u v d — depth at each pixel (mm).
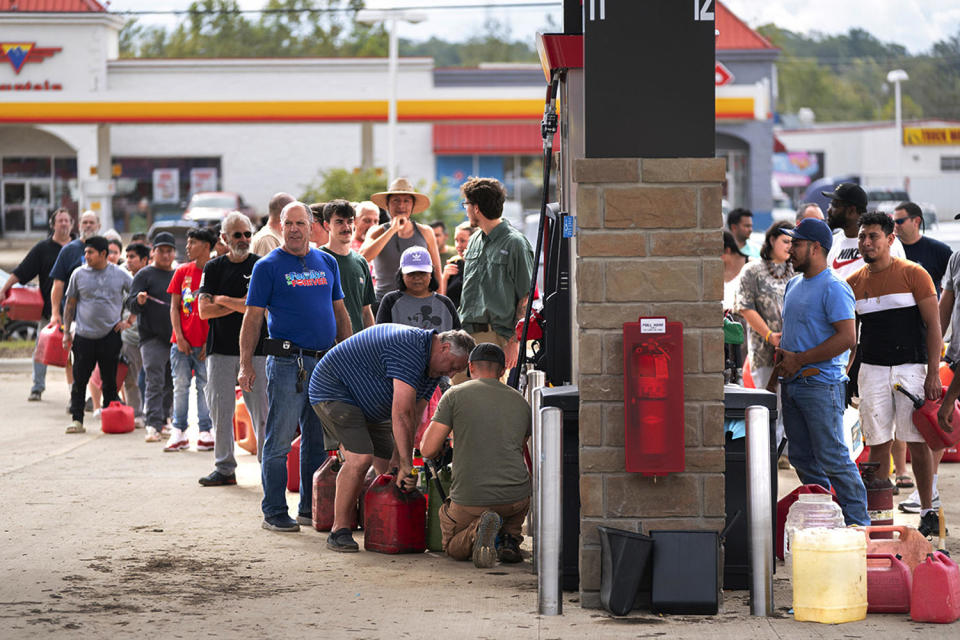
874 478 13203
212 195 64375
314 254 13711
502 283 15250
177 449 19016
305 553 12305
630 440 9703
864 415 13773
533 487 11438
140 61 67750
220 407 16047
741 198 70875
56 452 18938
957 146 101375
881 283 13516
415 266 14859
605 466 9945
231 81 67562
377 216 18875
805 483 12289
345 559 12055
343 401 12461
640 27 9922
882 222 13484
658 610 9680
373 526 12453
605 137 9930
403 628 9328
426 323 14969
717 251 9891
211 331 15922
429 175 76500
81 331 20953
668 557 9695
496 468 11852
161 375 20156
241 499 15172
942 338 14172
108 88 68000
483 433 11852
